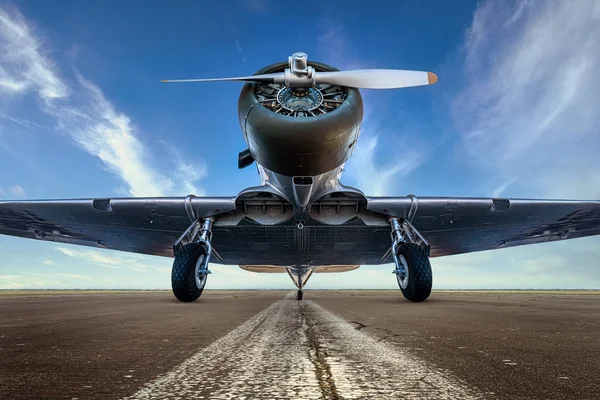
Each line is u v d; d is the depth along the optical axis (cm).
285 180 689
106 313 383
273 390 86
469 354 138
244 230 991
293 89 600
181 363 122
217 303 628
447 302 641
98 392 85
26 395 82
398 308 459
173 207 833
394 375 103
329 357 132
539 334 200
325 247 1196
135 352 144
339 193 791
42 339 183
